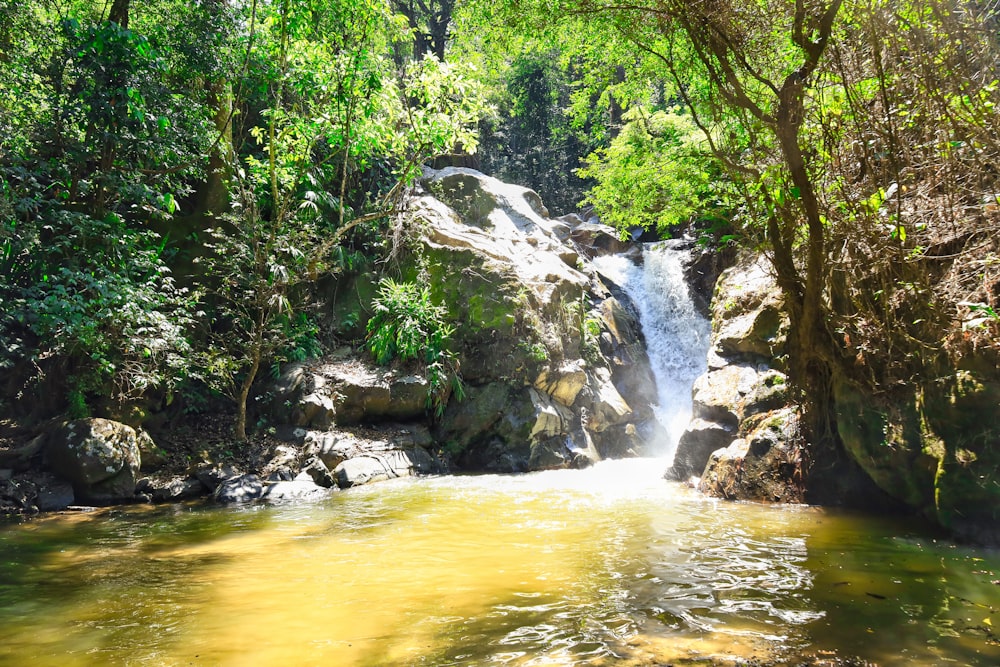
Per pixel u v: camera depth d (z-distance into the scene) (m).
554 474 10.31
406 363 11.70
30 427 8.76
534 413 11.34
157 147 8.80
